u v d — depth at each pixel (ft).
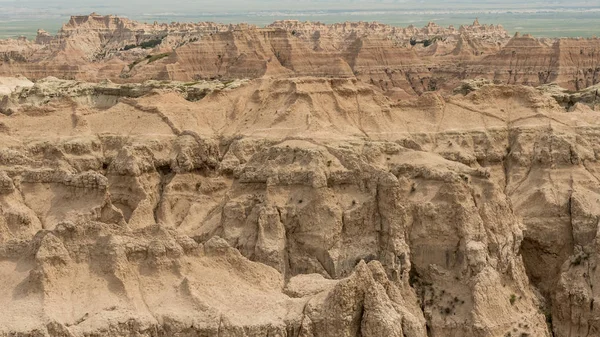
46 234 225.15
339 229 295.89
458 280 280.92
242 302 224.33
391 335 216.95
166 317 215.10
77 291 219.20
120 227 239.91
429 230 293.64
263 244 296.71
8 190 317.42
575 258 303.07
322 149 325.01
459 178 299.58
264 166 323.98
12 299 215.92
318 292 234.17
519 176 363.15
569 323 291.58
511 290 283.59
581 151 361.71
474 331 260.21
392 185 290.97
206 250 237.45
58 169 332.60
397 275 282.36
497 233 298.35
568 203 332.39
